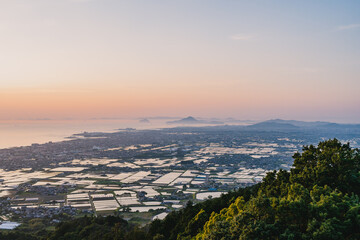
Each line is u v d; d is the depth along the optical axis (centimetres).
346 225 4356
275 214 4744
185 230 7225
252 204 4866
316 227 4306
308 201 4941
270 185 6788
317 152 7019
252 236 4319
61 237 10562
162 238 7800
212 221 5466
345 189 6038
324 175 6241
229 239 4491
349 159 6322
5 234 11494
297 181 6438
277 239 4278
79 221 12031
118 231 9506
